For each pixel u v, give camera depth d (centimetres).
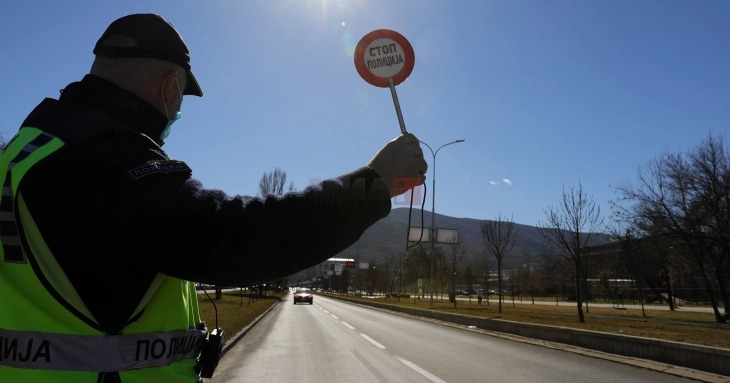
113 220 113
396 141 140
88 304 121
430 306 4484
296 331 2114
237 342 1617
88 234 116
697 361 1072
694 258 4106
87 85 141
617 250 5072
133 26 144
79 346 120
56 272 119
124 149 121
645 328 2153
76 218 115
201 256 117
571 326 2247
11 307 118
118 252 118
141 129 142
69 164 116
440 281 6788
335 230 125
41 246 119
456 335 1994
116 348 123
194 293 163
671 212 3644
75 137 119
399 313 3816
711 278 4734
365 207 129
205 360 158
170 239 114
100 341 122
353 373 1061
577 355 1372
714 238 3469
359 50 178
